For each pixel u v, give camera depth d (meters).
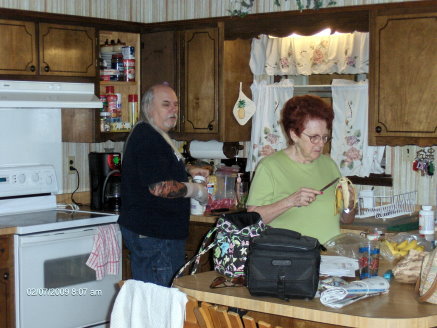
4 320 3.35
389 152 3.73
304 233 2.54
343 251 2.38
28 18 3.66
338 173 2.76
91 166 4.08
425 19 3.21
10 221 3.54
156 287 1.96
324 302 1.86
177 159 3.21
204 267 3.67
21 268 3.36
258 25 3.77
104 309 3.75
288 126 2.55
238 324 1.80
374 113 3.40
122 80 4.22
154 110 3.19
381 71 3.36
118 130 4.20
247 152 4.23
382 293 1.96
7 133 3.94
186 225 3.27
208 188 3.87
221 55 3.89
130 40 4.29
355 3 3.71
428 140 3.25
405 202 3.58
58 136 4.15
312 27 3.60
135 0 4.52
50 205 4.05
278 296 1.91
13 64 3.62
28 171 3.94
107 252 3.71
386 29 3.33
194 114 4.04
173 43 4.08
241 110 3.96
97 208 4.06
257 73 4.04
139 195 3.14
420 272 1.96
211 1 4.29
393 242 2.48
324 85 3.75
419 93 3.26
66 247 3.54
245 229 2.12
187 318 1.90
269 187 2.57
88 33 3.92
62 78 3.83
